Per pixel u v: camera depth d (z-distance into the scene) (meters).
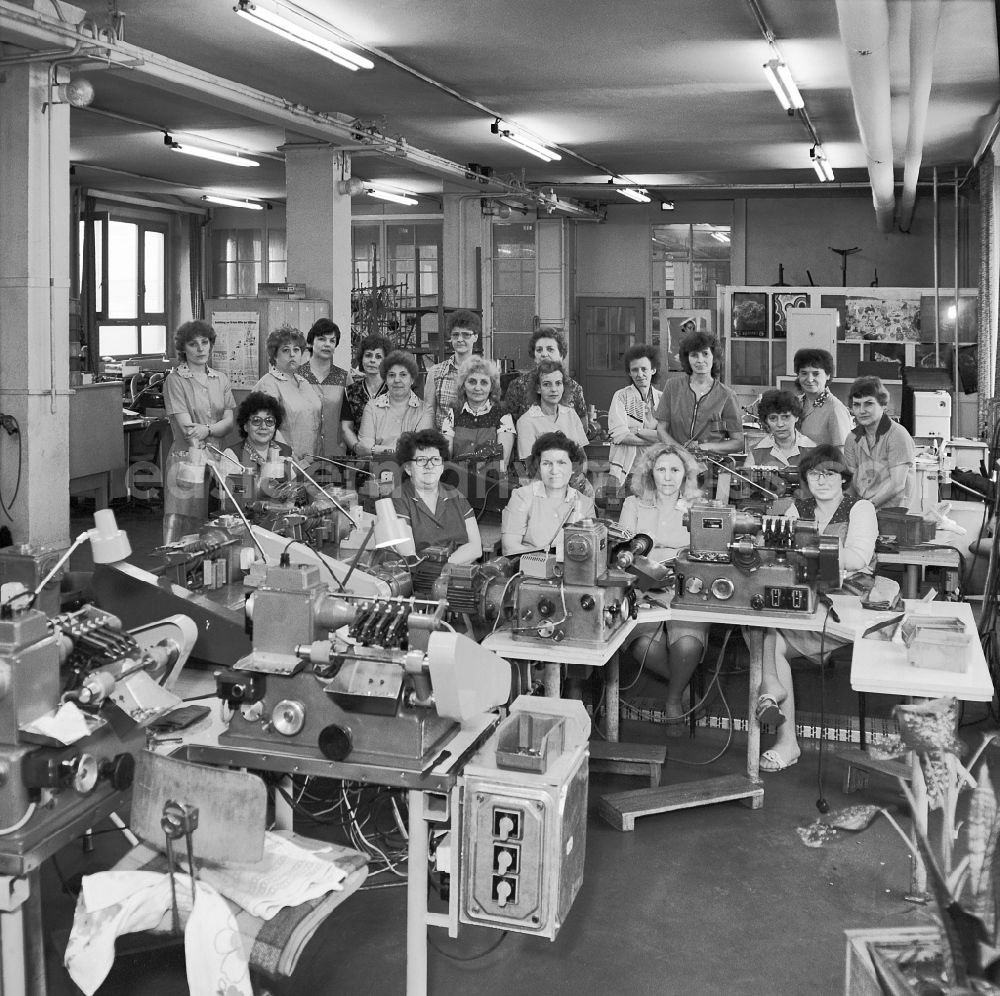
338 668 2.40
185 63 7.25
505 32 6.57
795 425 5.94
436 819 2.43
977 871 1.71
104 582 3.29
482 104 8.80
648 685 4.48
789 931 2.87
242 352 8.62
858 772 3.72
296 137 9.14
